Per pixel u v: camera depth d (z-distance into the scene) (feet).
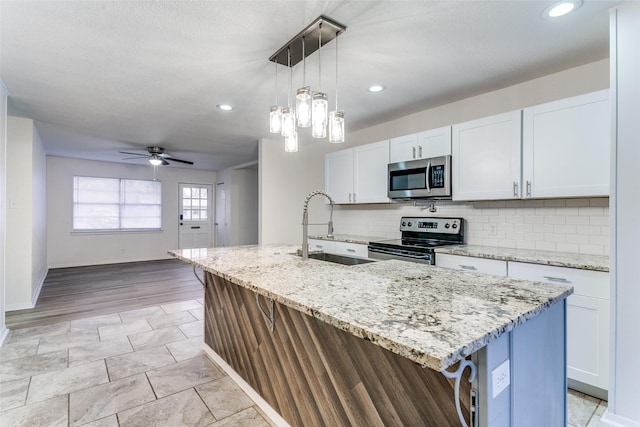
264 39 7.00
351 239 12.51
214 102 10.91
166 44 7.19
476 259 8.47
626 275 5.64
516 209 9.44
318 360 5.10
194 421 6.20
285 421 5.89
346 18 6.26
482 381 3.04
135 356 8.86
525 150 8.38
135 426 6.02
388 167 11.73
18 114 12.20
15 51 7.45
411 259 9.94
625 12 5.73
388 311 3.50
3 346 9.39
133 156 21.12
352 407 4.57
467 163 9.62
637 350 5.52
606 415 5.82
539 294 4.24
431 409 3.65
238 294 7.30
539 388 3.96
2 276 9.81
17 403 6.68
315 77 8.97
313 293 4.24
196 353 9.09
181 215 26.81
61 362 8.46
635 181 5.57
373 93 10.16
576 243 8.29
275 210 16.34
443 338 2.77
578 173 7.47
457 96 10.37
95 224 23.06
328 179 14.66
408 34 6.84
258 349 6.60
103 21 6.31
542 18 6.29
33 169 13.46
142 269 21.30
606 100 7.06
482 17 6.26
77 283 17.28
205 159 22.50
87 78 8.96
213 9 5.96
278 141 16.52
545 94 8.91
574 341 6.76
